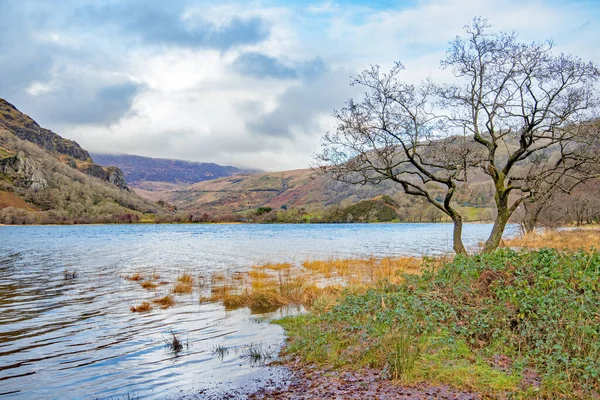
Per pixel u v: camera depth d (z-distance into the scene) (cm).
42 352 1117
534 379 730
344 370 873
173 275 2694
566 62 1587
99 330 1343
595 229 5122
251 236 8481
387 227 13312
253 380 880
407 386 751
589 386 664
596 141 1636
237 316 1516
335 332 1102
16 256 4184
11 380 912
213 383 873
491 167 1669
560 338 805
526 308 929
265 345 1139
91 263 3503
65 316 1548
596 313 855
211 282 2330
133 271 2925
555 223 5041
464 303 1075
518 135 1742
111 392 841
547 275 1086
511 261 1227
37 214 17462
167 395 821
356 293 1504
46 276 2672
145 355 1082
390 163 1747
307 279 2297
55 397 820
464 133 1730
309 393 774
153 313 1584
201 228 14700
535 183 1670
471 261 1275
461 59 1695
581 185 4822
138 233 10469
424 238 6938
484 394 695
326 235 8525
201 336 1257
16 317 1535
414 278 1363
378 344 927
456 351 852
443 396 699
